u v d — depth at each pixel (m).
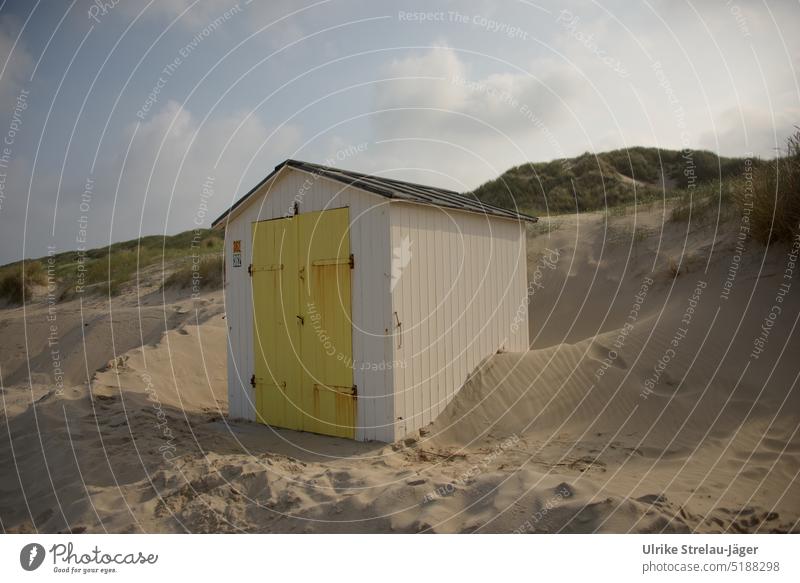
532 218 9.77
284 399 8.05
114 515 4.98
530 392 7.59
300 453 6.77
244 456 6.30
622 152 34.25
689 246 11.65
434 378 7.62
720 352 7.32
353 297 7.31
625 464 5.59
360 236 7.25
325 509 4.84
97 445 6.68
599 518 4.20
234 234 8.73
